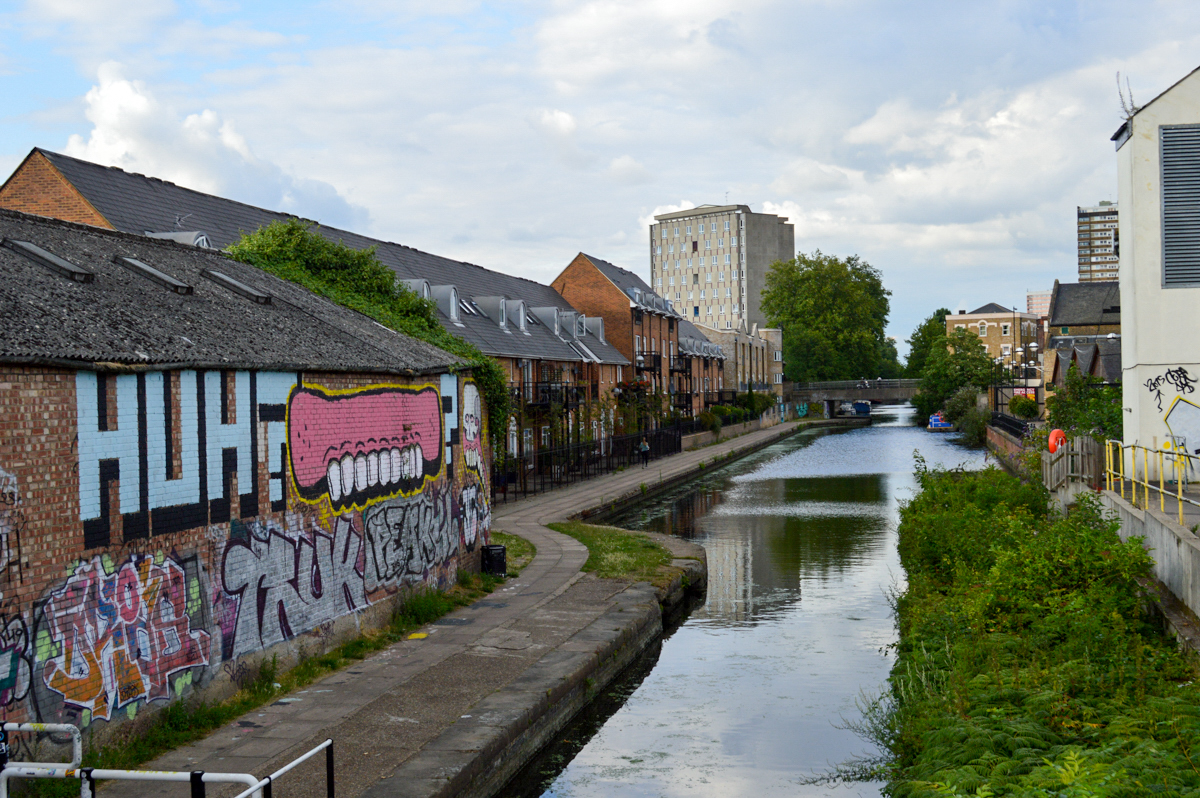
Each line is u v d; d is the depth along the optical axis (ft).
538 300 166.40
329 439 41.50
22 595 25.48
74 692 27.04
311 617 39.78
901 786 28.60
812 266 333.01
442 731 31.91
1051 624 38.32
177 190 89.20
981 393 256.93
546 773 35.01
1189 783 22.54
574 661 41.06
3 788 21.31
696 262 481.87
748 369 302.86
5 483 25.17
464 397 58.80
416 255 130.41
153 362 30.42
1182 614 36.22
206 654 32.99
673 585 61.16
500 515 94.48
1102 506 51.29
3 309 28.04
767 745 37.42
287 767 21.77
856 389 322.75
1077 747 25.96
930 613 46.70
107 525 28.68
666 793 33.14
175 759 28.91
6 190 77.82
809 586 68.18
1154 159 56.18
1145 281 56.34
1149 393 56.18
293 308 48.37
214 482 33.81
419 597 49.80
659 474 140.15
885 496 120.47
